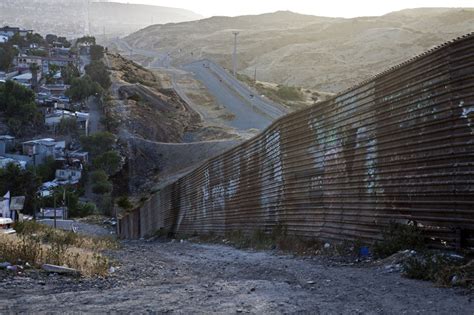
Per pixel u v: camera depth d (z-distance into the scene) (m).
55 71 122.75
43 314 6.89
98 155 75.31
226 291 8.57
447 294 7.53
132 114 87.38
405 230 11.18
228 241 22.03
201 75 133.25
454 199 10.12
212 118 92.81
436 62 10.57
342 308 6.96
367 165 12.96
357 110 13.41
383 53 168.00
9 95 85.81
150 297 8.16
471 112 9.76
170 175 68.62
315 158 15.58
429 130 10.76
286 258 14.27
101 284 9.75
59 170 72.06
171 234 33.00
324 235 14.85
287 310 6.95
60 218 59.25
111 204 65.81
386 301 7.27
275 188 18.38
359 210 13.27
